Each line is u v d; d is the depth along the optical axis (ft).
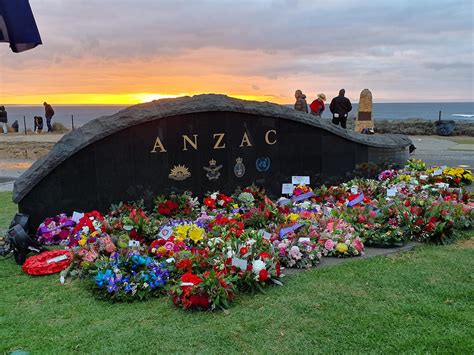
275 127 23.44
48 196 18.67
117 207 19.31
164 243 15.20
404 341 10.19
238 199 21.83
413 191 22.77
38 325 11.16
